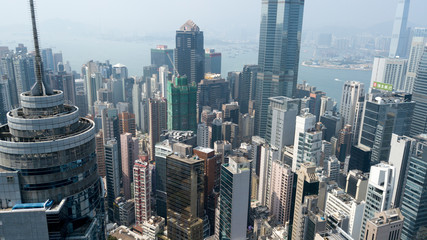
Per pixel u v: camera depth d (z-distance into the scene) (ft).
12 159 371.76
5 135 402.31
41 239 366.84
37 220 358.84
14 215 353.10
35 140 383.45
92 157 426.51
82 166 408.46
